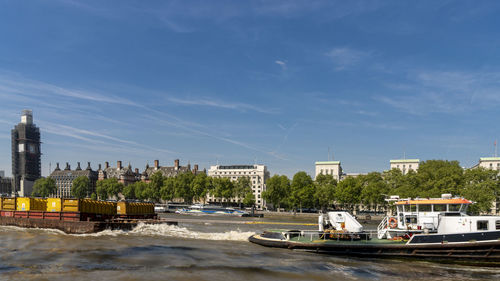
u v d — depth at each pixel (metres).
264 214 137.75
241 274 28.27
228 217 117.50
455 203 36.31
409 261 34.59
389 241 38.31
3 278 25.31
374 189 129.75
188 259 33.47
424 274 29.97
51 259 32.09
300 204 142.38
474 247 31.88
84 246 39.84
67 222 53.06
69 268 28.66
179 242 44.56
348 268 31.52
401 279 28.36
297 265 32.00
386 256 35.69
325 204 154.62
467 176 102.00
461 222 34.50
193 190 180.12
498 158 177.25
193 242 44.78
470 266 32.47
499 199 97.00
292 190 144.38
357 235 39.31
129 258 33.34
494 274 30.09
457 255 32.69
